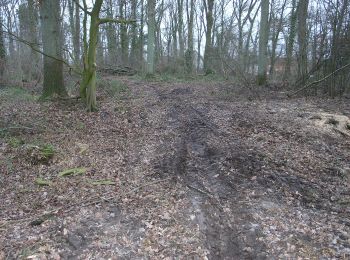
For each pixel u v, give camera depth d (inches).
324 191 216.4
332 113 376.8
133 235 169.8
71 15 853.2
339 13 517.3
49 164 257.1
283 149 279.9
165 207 198.4
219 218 187.2
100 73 784.9
